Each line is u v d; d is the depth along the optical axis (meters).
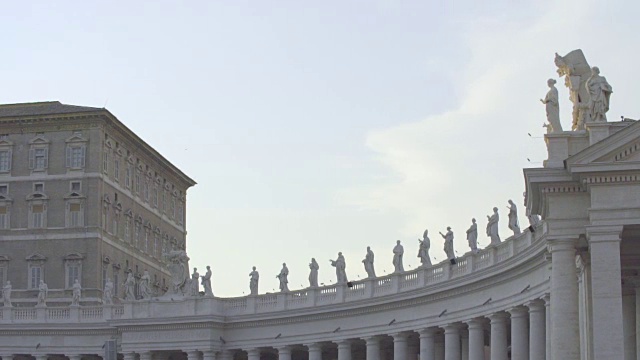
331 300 87.75
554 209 50.44
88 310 99.06
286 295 91.75
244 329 94.00
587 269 50.56
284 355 91.06
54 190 119.62
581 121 51.72
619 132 47.88
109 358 47.75
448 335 76.38
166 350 94.81
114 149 123.94
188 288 96.25
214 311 94.25
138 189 131.62
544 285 62.66
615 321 47.34
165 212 141.75
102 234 119.25
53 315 99.44
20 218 120.00
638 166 47.78
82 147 119.62
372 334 83.69
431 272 79.06
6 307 99.56
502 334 71.06
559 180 49.84
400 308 81.25
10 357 98.69
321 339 87.81
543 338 64.94
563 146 50.84
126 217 126.94
